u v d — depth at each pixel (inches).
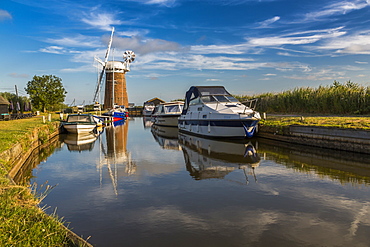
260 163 456.8
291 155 519.5
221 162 472.4
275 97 1116.5
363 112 784.9
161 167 442.9
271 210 257.6
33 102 1934.1
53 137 874.8
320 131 571.2
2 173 246.2
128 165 461.7
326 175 375.6
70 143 754.8
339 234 209.8
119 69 2615.7
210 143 695.1
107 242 200.5
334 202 276.5
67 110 2202.3
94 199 293.4
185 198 292.8
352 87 874.1
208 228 221.5
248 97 1306.6
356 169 403.2
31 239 137.0
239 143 685.3
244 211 255.6
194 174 393.4
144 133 1022.4
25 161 483.8
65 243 138.5
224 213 251.4
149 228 222.4
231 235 209.5
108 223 232.7
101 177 384.5
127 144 725.9
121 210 261.4
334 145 541.0
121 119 1877.5
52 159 520.7
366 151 481.1
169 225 227.6
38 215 162.9
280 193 305.6
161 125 1312.7
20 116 1298.0
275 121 775.1
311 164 440.8
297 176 373.7
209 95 817.5
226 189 322.0
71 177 386.3
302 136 618.8
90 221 237.1
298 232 213.6
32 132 594.9
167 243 198.5
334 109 873.5
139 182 356.5
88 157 540.4
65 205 276.4
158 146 683.4
